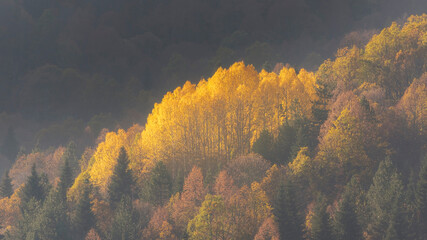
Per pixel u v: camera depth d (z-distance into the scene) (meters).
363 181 143.75
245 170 152.75
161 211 151.25
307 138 163.38
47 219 168.50
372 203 129.50
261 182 144.88
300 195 142.12
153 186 166.88
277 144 167.00
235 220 132.12
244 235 129.88
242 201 134.75
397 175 131.75
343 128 152.62
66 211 178.50
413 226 125.19
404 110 164.25
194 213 144.88
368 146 151.75
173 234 143.62
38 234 167.50
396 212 120.50
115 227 153.25
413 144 156.38
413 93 166.62
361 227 125.56
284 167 150.50
